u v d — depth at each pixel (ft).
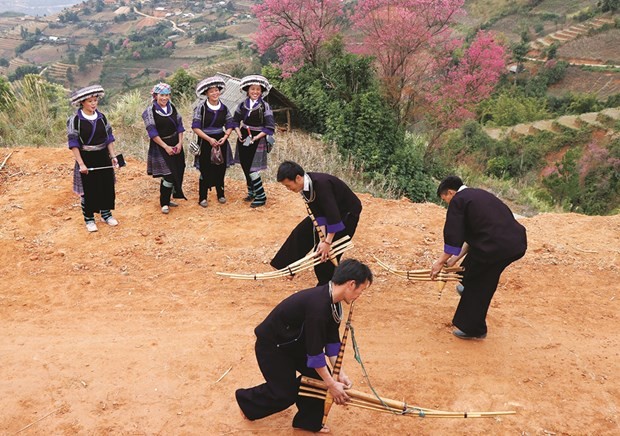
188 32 509.76
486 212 16.47
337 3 71.05
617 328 19.03
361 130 58.49
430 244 24.54
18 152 32.71
